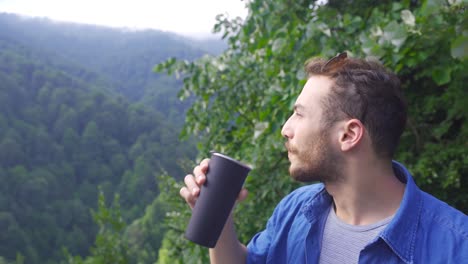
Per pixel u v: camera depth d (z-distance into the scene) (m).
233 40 4.32
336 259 1.15
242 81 4.22
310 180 1.20
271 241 1.36
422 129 3.69
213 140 4.43
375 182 1.13
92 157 58.03
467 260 0.97
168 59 4.41
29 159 55.69
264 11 3.55
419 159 3.44
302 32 2.89
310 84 1.20
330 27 3.10
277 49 3.02
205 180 1.18
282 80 2.90
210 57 4.41
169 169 50.75
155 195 49.78
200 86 4.38
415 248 1.03
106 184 52.75
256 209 3.52
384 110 1.11
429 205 1.08
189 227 1.19
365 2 4.14
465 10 2.06
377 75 1.13
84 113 63.75
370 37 2.42
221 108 4.39
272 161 3.37
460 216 1.04
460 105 3.22
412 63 2.45
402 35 2.25
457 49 1.96
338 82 1.14
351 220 1.17
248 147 3.77
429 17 2.29
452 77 3.11
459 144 3.42
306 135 1.16
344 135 1.13
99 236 5.11
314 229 1.22
